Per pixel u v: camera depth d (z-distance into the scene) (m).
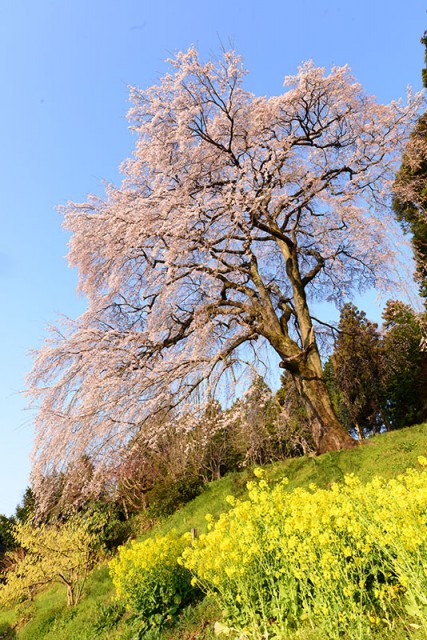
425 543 2.91
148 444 9.88
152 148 11.92
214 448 13.91
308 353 12.03
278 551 3.74
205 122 12.05
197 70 11.35
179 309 11.73
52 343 10.90
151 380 9.90
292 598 3.47
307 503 3.73
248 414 11.53
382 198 12.09
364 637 2.88
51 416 9.68
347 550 3.12
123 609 7.82
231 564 3.97
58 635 8.82
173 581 5.67
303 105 12.52
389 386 23.25
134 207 11.54
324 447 10.91
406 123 12.02
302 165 12.50
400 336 14.46
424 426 10.71
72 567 11.17
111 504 14.84
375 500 3.59
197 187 12.10
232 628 4.08
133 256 11.75
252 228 11.78
